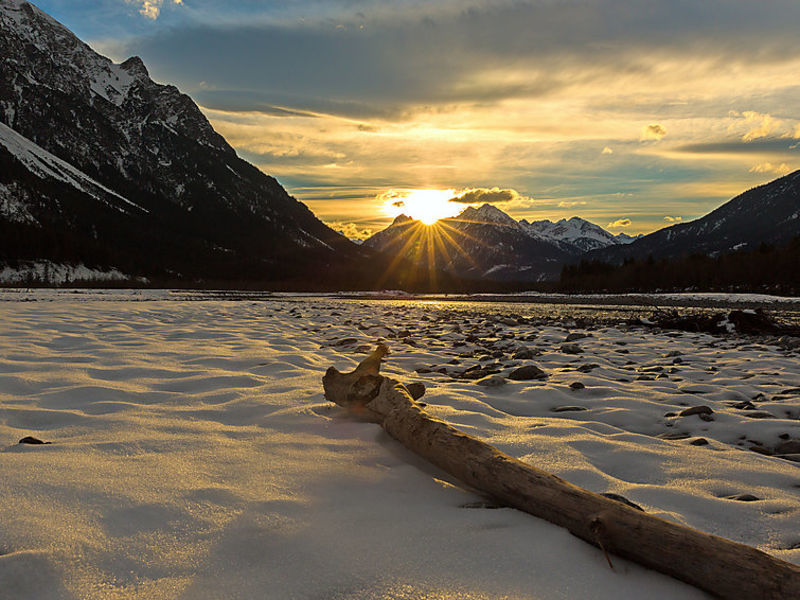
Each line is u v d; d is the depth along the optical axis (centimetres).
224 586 137
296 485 207
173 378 431
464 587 139
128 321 930
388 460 243
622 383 486
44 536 154
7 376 400
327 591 136
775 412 378
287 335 809
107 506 177
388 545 160
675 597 139
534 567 149
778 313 2247
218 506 183
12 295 2631
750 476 246
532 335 939
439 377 514
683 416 362
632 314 2044
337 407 339
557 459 255
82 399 352
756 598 131
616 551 158
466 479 208
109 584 136
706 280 6250
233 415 324
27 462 216
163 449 247
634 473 251
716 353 721
